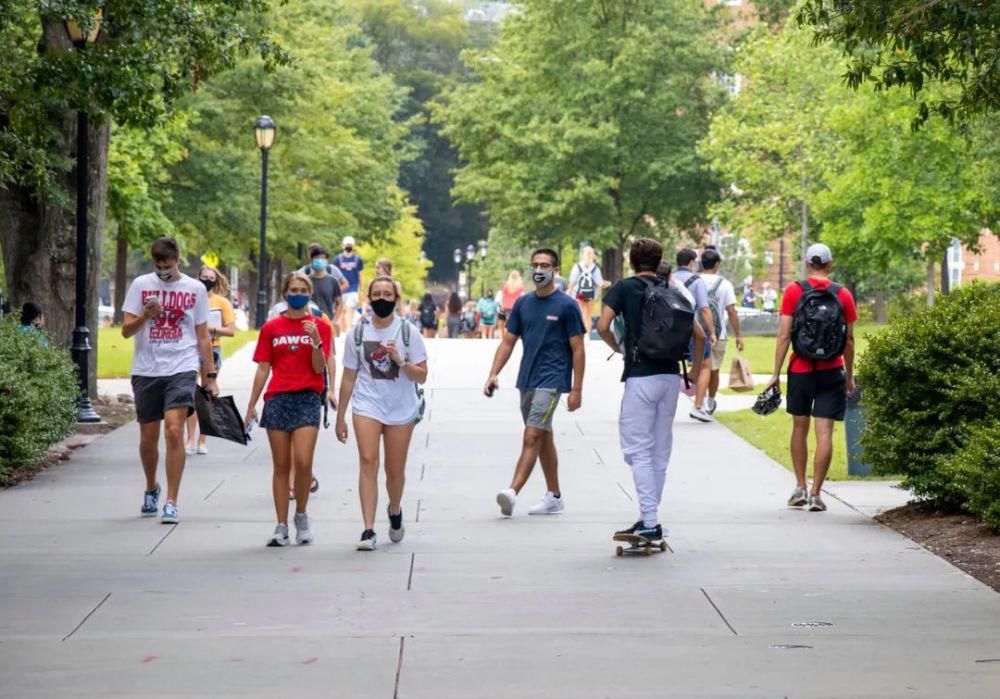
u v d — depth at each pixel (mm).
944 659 16844
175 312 27109
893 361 27312
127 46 39031
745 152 119312
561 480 33281
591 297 69812
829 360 28094
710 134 121000
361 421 24578
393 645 17562
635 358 24344
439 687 15609
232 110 105312
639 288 24406
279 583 21594
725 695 15281
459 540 25578
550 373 27766
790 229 128375
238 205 106562
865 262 116750
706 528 26750
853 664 16609
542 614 19438
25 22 41031
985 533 25234
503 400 49719
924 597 20547
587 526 27125
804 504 29047
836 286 28250
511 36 144125
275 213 111875
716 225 145500
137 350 27328
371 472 24594
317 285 49750
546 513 28547
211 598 20484
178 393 27062
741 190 135125
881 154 99312
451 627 18609
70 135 45688
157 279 27109
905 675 16094
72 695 15273
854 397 32562
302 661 16750
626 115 137000
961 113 26891
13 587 21266
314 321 24797
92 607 19875
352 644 17625
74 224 46312
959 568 22938
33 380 33219
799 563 23266
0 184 39969
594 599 20438
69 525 27000
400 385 24719
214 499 30156
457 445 39094
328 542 25344
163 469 34344
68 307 46406
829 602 20188
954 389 26969
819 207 111562
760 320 105000
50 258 46188
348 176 128250
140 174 87625
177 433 27047
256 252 126125
